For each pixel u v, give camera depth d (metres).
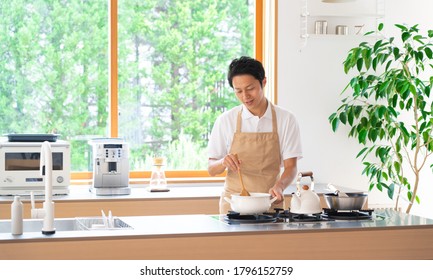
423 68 5.09
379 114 4.96
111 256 2.81
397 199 5.17
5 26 5.10
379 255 3.08
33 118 5.16
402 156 5.56
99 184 4.69
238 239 2.92
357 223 3.17
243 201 3.20
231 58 5.50
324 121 5.42
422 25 5.57
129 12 5.30
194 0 5.43
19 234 2.86
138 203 4.47
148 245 2.85
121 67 5.29
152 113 5.37
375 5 5.52
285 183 3.56
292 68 5.35
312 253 2.99
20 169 4.51
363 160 5.46
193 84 5.44
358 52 5.01
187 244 2.88
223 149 3.83
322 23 5.35
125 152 4.74
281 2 5.31
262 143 3.73
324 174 5.43
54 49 5.19
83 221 3.49
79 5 5.22
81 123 5.25
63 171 4.59
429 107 5.55
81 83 5.24
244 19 5.52
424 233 3.13
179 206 4.54
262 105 3.73
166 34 5.39
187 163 5.43
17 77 5.12
